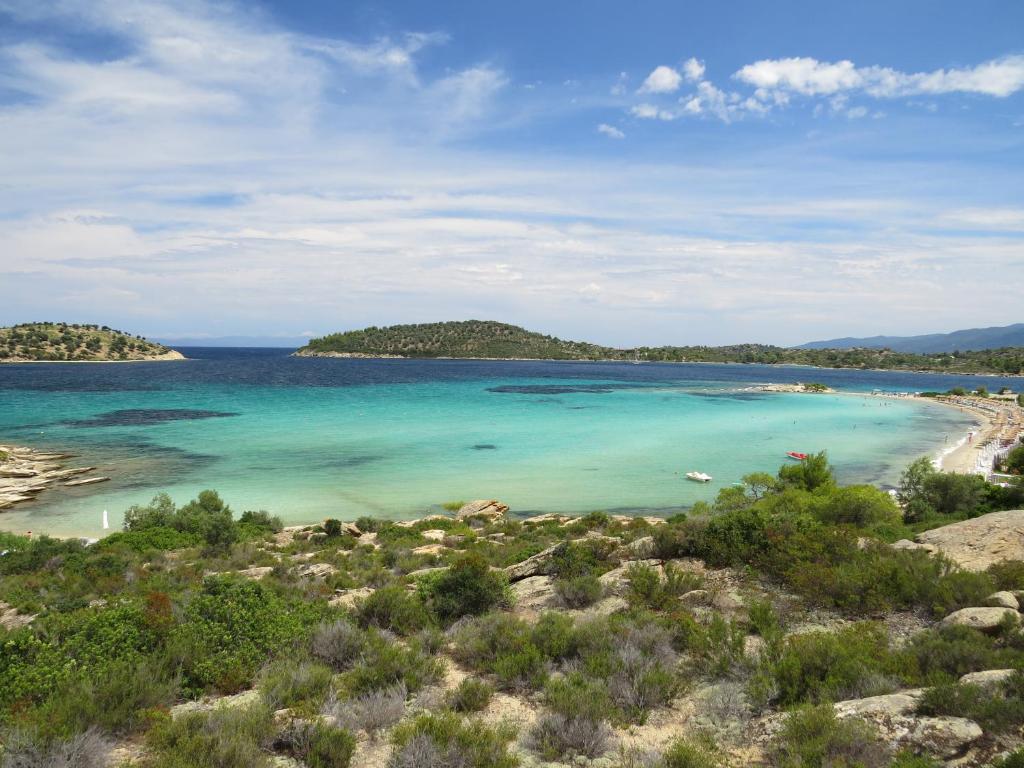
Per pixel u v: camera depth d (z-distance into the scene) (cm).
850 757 639
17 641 970
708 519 1762
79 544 2794
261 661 1029
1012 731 645
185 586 1944
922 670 866
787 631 1083
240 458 5422
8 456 5116
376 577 2064
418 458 5584
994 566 1263
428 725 744
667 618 1155
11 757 636
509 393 12838
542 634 1089
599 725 770
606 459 5694
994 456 5900
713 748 731
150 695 837
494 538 3005
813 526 1653
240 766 661
